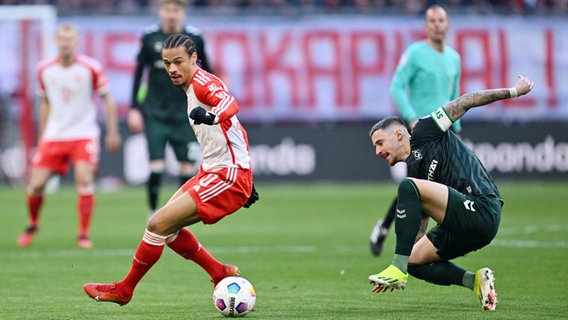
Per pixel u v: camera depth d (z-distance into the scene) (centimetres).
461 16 7800
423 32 7756
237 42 7575
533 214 5634
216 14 7562
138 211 6028
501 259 3728
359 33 7706
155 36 4681
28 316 2556
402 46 7738
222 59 7550
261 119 7612
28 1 8044
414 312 2561
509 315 2484
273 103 7619
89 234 4841
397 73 3891
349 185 7719
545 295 2858
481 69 7794
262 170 7650
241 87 7581
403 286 2442
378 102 7719
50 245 4384
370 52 7719
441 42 3897
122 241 4528
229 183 2528
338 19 7700
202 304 2773
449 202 2458
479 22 7806
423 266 2634
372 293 2959
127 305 2758
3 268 3616
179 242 2627
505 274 3316
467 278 2589
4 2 7981
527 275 3291
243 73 7575
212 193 2519
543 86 7831
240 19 7594
